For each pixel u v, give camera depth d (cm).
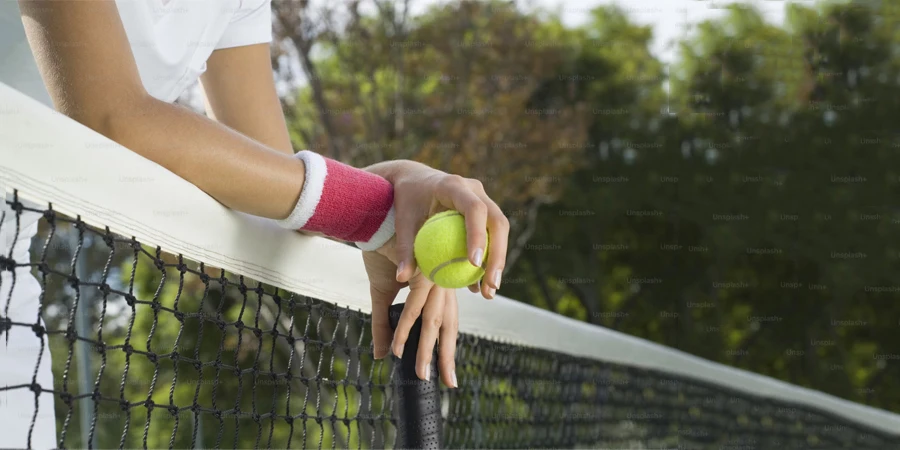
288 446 128
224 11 143
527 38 1134
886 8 1669
